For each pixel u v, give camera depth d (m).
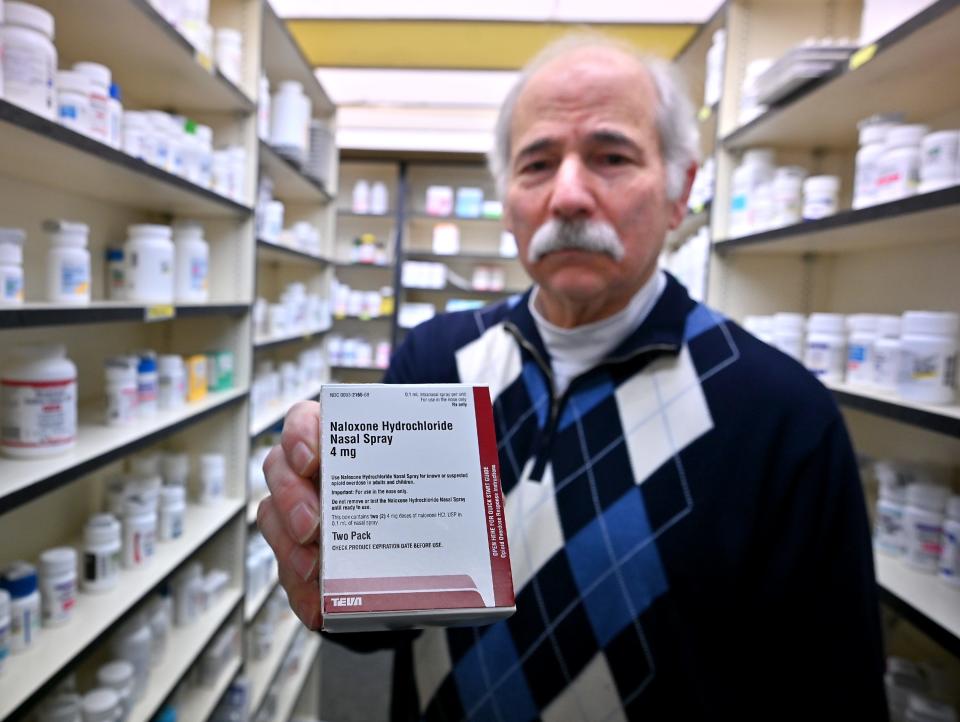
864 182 1.27
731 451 0.77
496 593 0.44
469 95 3.36
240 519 1.81
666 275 0.97
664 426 0.81
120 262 1.36
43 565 1.08
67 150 0.96
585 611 0.77
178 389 1.51
